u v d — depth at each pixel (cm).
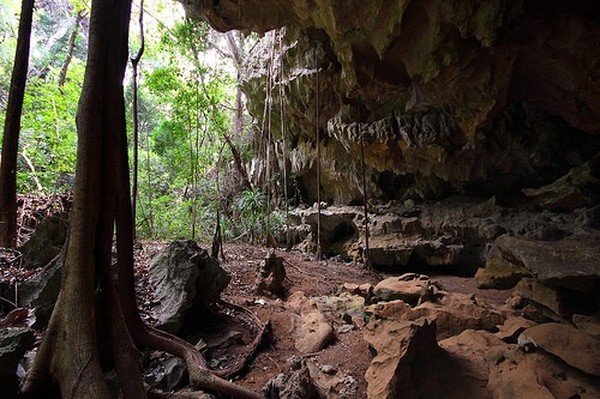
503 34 569
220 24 688
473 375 333
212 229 1127
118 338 284
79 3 1183
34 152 821
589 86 582
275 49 967
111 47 309
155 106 1452
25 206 615
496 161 823
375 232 934
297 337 436
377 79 732
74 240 271
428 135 827
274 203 1161
